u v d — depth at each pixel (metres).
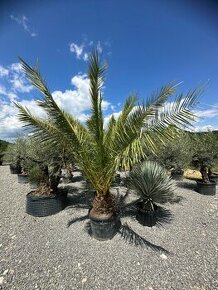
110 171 3.60
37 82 3.21
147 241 3.71
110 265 3.03
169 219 4.73
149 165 4.68
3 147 17.83
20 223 4.48
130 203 5.53
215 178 8.45
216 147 6.95
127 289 2.57
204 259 3.17
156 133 2.92
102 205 3.85
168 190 4.44
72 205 5.68
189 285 2.63
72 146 3.68
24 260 3.15
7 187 8.15
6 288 2.59
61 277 2.79
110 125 4.06
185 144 7.54
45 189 5.25
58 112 3.28
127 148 3.08
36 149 5.71
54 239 3.79
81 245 3.58
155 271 2.90
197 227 4.30
